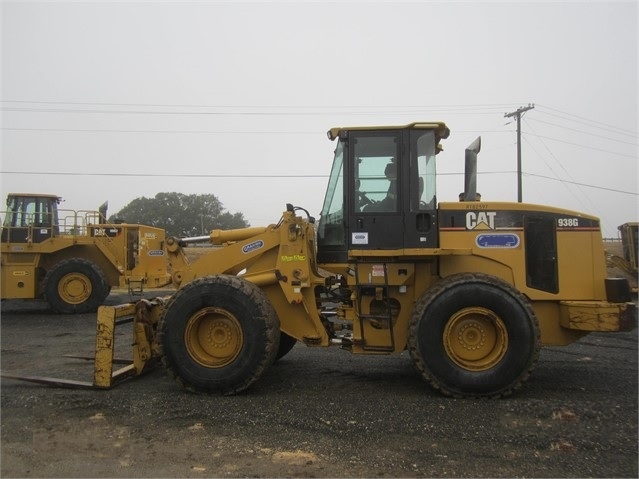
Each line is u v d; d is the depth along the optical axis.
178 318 5.24
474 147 6.15
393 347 5.52
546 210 5.60
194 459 3.66
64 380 5.61
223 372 5.12
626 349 7.93
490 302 5.03
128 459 3.67
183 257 6.20
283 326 5.73
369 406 4.79
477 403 4.88
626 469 3.47
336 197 5.80
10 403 4.90
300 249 5.61
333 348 7.79
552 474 3.41
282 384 5.61
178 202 62.44
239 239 6.20
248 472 3.46
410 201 5.45
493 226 5.54
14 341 8.80
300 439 4.01
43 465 3.59
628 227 15.95
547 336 5.60
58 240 13.27
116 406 4.80
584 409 4.67
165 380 5.77
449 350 5.09
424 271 5.54
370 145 5.55
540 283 5.54
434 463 3.58
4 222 13.16
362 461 3.61
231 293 5.21
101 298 12.80
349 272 5.61
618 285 5.32
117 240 13.77
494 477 3.37
